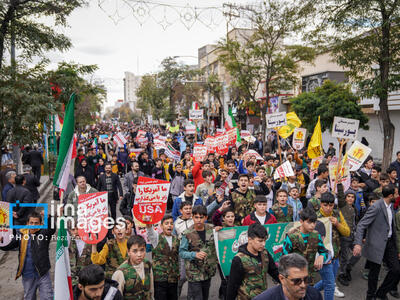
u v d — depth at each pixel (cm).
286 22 1898
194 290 463
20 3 1059
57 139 2006
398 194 758
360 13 1106
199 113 1938
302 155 1245
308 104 1891
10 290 623
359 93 1268
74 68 1188
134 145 2195
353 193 654
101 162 1309
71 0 1117
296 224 509
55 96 1118
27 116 872
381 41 1129
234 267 371
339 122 783
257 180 778
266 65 2167
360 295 593
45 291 483
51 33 1198
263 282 376
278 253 551
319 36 1262
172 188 991
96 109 5269
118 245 455
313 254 445
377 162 1930
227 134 1230
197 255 449
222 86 3434
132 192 798
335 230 540
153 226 501
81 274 311
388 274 550
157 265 469
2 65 1044
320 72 2527
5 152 1362
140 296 393
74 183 940
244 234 513
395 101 1725
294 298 280
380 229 547
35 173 1471
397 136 1844
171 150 1234
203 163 897
